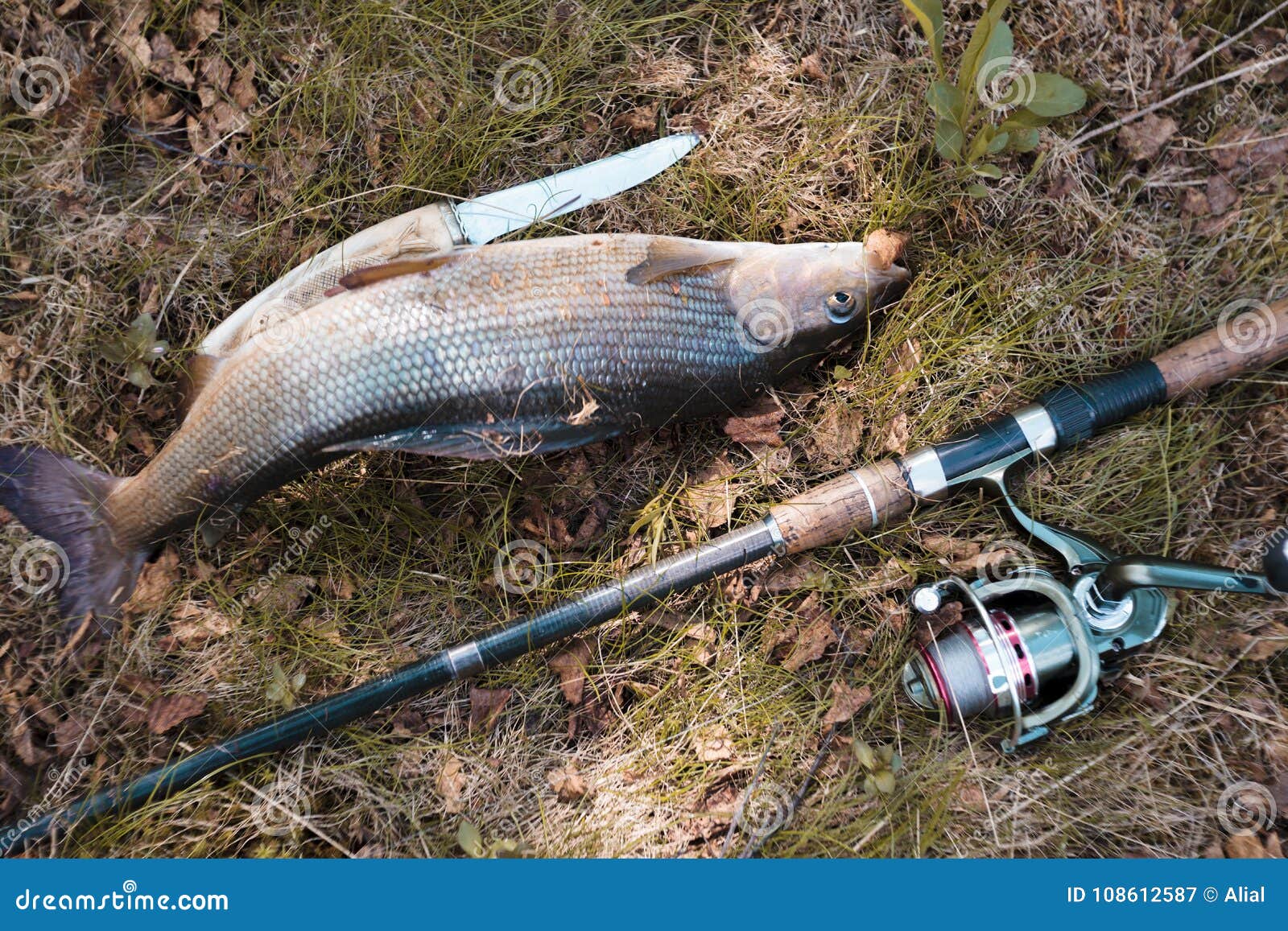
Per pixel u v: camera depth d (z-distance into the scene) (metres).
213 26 0.64
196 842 0.62
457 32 0.64
